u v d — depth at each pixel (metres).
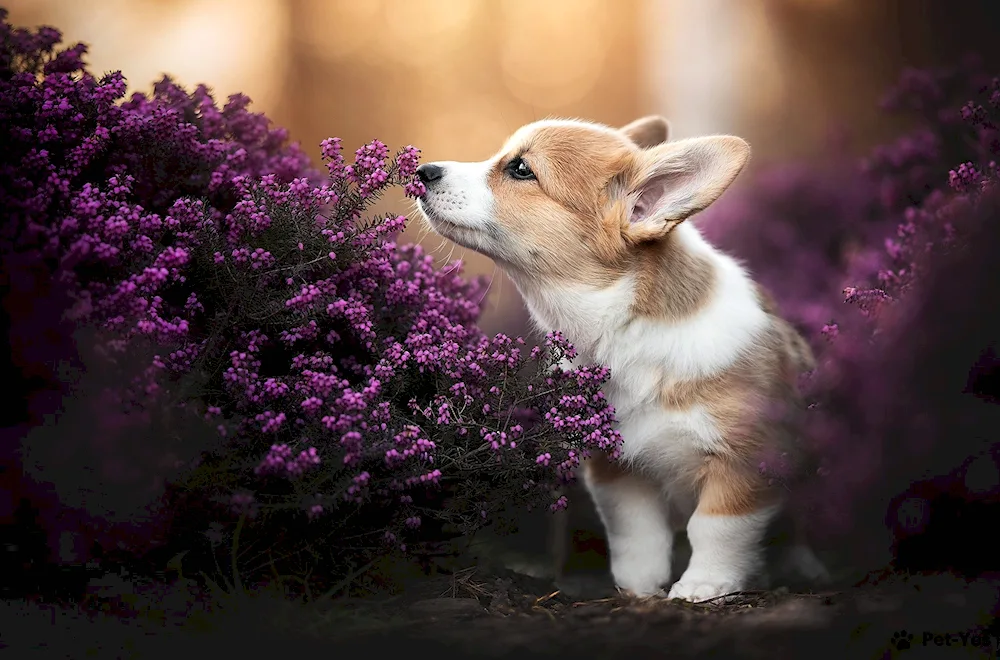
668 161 3.97
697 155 3.90
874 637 2.78
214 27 12.66
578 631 2.93
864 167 5.31
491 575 3.68
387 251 3.49
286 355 3.38
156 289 3.02
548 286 4.12
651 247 4.00
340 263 3.43
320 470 3.00
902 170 5.11
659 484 4.13
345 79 14.55
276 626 2.91
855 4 9.62
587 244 4.04
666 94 10.59
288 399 3.08
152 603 3.01
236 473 3.05
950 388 3.12
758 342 4.02
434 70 14.88
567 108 15.22
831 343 3.70
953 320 3.15
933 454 3.11
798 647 2.75
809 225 6.05
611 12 14.80
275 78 14.01
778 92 10.09
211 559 3.17
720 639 2.82
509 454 3.27
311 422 3.08
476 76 15.03
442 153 14.96
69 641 2.78
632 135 5.05
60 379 3.00
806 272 5.68
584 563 4.64
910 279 3.65
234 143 3.90
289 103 14.30
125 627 2.88
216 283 3.22
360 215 3.51
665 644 2.79
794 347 4.35
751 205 6.24
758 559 3.88
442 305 3.73
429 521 3.55
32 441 2.99
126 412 2.96
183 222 3.26
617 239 3.98
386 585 3.34
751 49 10.04
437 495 3.48
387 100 14.76
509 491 3.37
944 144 4.98
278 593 3.11
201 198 3.51
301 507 2.99
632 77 14.93
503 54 15.05
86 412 2.97
